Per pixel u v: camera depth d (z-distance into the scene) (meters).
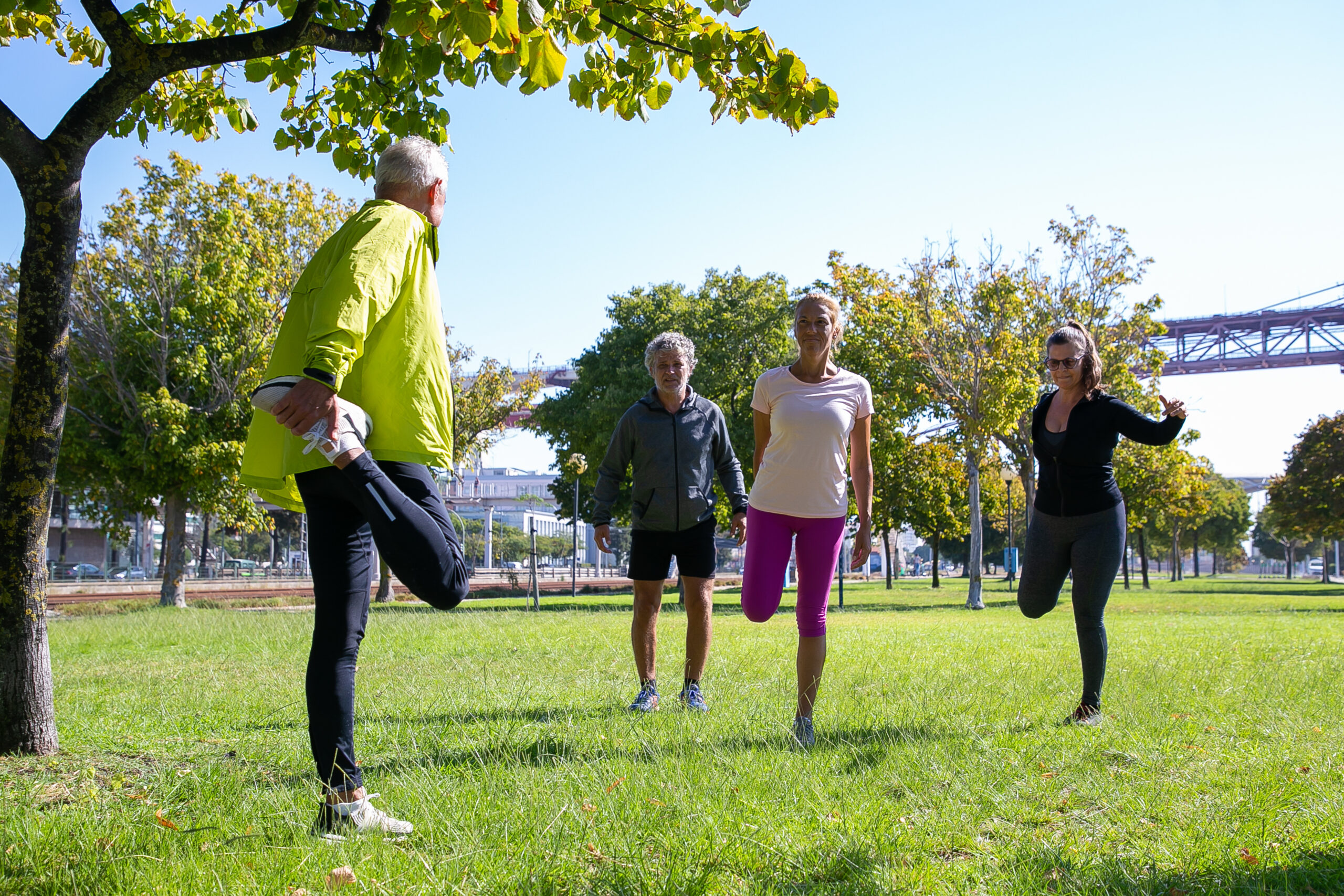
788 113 3.79
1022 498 49.22
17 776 3.02
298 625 10.57
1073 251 25.62
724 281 31.88
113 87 3.68
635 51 3.82
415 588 2.26
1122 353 25.61
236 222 23.30
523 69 3.40
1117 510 4.20
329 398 2.13
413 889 1.89
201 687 5.30
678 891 1.92
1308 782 2.78
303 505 2.57
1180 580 70.06
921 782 2.85
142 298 21.59
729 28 3.71
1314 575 105.56
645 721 3.91
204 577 48.25
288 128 4.93
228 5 4.93
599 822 2.39
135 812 2.46
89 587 34.00
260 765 3.15
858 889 1.95
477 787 2.69
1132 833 2.37
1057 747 3.39
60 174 3.66
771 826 2.36
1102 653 4.11
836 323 4.11
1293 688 4.77
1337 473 42.16
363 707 4.39
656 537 4.73
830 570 3.94
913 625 11.48
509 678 5.54
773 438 4.07
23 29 4.79
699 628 4.79
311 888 1.93
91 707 4.55
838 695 4.63
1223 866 2.08
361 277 2.25
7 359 18.28
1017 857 2.15
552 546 73.81
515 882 1.93
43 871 1.99
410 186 2.62
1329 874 2.03
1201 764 3.09
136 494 22.25
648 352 4.93
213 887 1.91
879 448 27.48
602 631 9.23
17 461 3.48
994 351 23.80
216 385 21.59
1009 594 35.81
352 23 4.29
